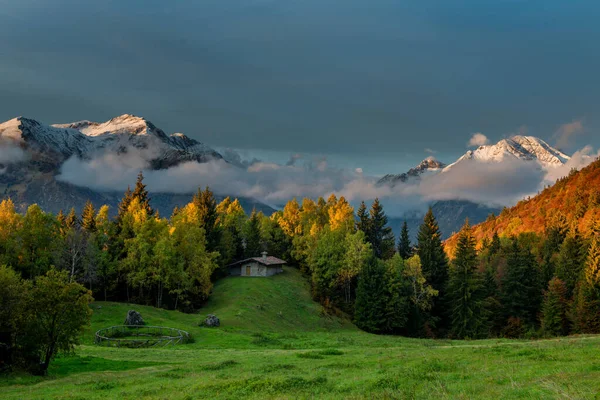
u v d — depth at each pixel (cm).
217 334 6644
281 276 12144
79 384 3262
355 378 2719
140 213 10094
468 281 9512
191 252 9631
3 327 3788
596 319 8394
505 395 1839
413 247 13162
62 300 3912
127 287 9531
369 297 9919
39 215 8319
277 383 2672
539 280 10438
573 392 1744
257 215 14900
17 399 2806
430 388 2197
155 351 5184
